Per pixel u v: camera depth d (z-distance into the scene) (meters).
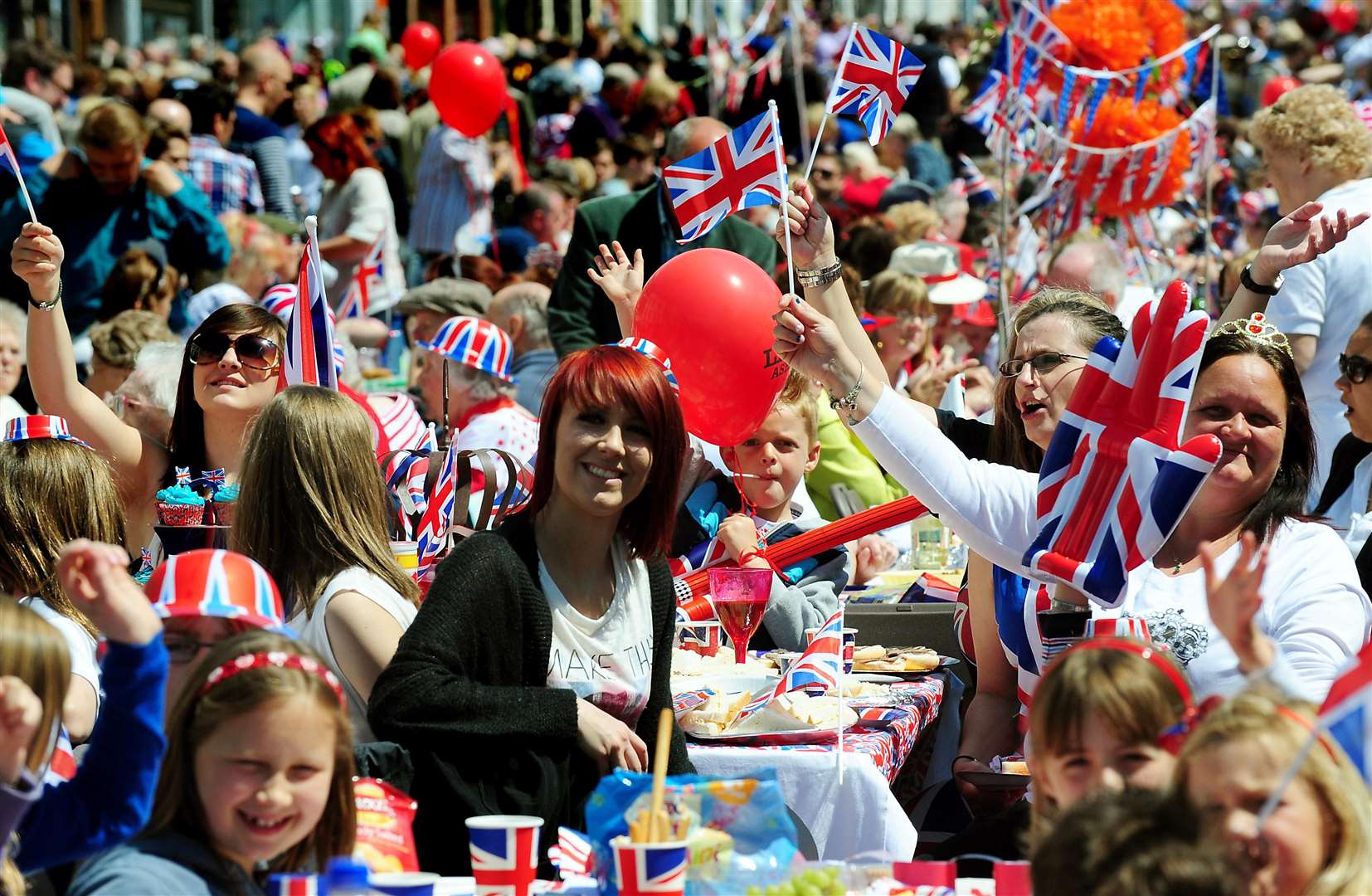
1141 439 9.12
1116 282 18.73
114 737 6.30
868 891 7.34
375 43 52.38
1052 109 21.03
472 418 17.84
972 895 7.27
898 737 10.55
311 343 12.51
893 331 19.88
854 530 12.77
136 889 6.23
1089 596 9.27
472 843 7.26
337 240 27.70
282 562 9.66
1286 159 15.80
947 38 61.06
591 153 43.78
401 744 8.76
